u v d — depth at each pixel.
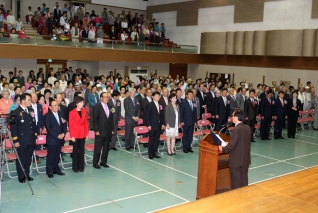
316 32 17.59
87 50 18.44
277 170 9.16
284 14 19.36
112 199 6.80
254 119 12.48
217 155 6.07
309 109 15.24
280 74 19.50
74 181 7.73
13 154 7.71
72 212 6.14
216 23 22.91
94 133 8.95
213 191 6.15
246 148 6.20
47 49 17.17
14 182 7.52
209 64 22.86
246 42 20.31
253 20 20.75
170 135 9.95
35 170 8.42
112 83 16.98
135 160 9.52
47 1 23.11
